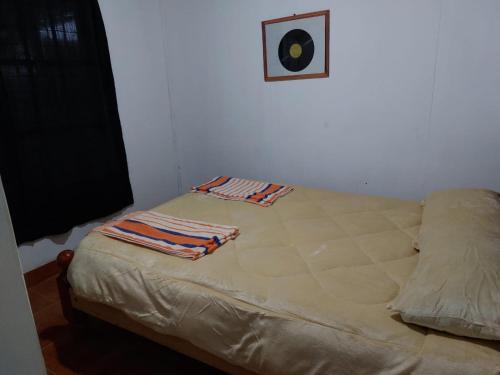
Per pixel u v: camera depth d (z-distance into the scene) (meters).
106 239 1.87
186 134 3.53
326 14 2.58
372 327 1.17
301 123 2.91
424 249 1.43
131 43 3.08
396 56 2.44
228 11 2.98
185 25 3.22
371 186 2.76
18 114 2.29
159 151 3.46
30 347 0.56
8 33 2.20
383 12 2.41
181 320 1.46
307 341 1.21
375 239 1.77
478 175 2.39
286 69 2.85
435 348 1.06
